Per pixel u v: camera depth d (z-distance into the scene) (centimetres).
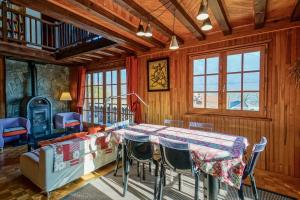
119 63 498
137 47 395
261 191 234
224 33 309
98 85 568
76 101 628
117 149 288
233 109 319
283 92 273
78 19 263
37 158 247
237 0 220
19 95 517
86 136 280
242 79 308
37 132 521
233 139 221
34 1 211
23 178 274
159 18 271
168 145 189
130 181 264
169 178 272
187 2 218
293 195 224
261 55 289
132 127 302
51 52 507
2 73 477
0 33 424
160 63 410
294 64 263
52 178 227
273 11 249
